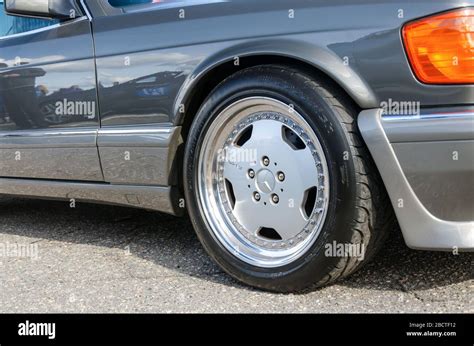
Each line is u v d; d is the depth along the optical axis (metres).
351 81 1.99
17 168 3.11
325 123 2.03
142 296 2.27
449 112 1.89
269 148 2.23
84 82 2.72
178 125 2.44
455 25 1.88
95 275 2.54
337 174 2.01
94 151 2.72
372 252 2.11
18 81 3.00
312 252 2.08
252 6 2.21
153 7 2.52
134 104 2.56
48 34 2.88
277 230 2.23
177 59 2.39
